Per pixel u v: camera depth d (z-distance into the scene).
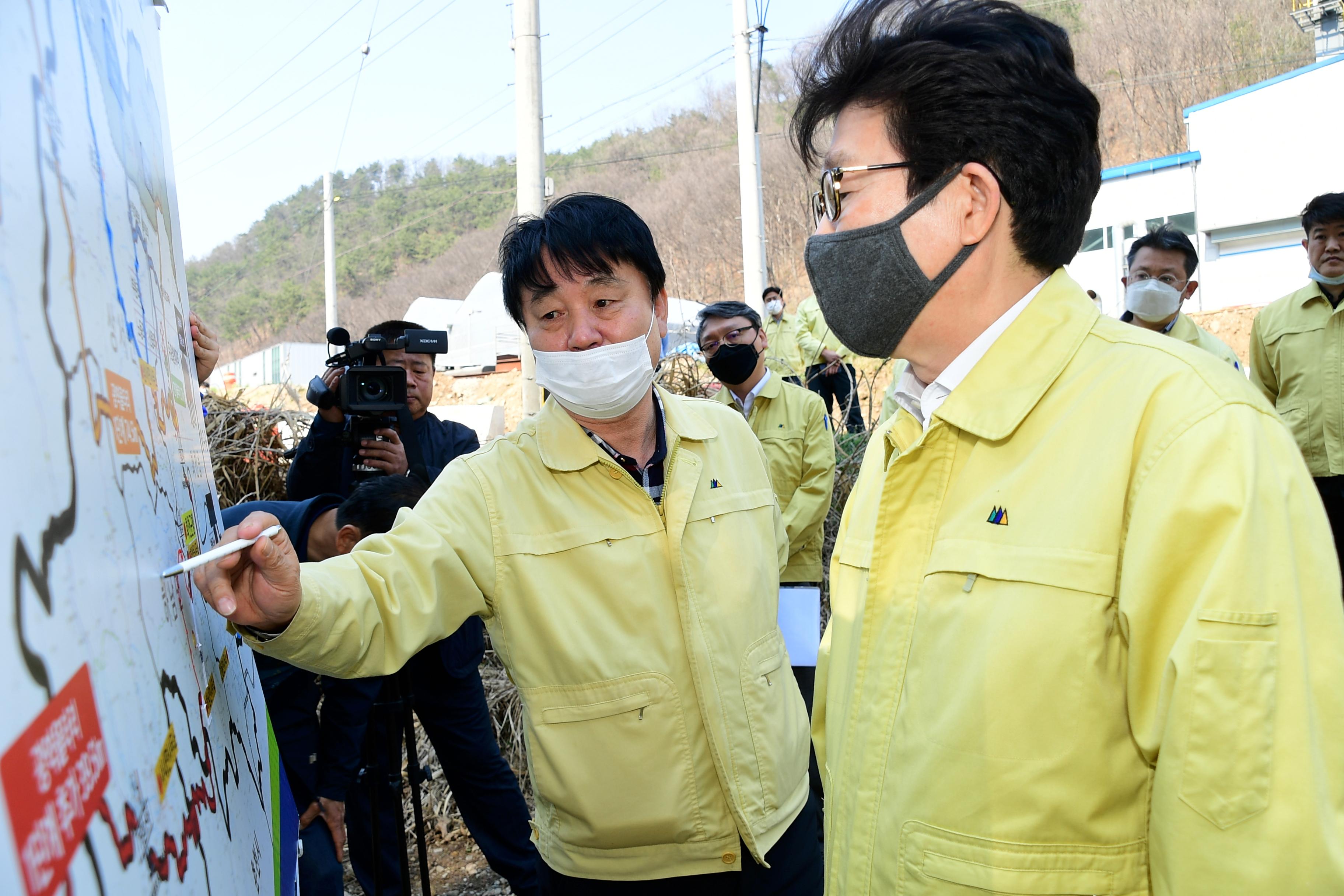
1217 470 0.81
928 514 1.05
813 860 1.77
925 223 1.00
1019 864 0.89
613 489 1.66
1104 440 0.91
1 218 0.46
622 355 1.63
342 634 1.21
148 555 0.69
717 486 1.77
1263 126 17.78
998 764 0.89
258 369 22.44
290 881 1.27
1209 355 0.92
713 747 1.60
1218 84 37.97
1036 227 0.99
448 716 2.72
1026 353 0.99
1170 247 3.57
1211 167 18.41
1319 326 3.83
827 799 1.20
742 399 3.76
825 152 1.08
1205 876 0.76
